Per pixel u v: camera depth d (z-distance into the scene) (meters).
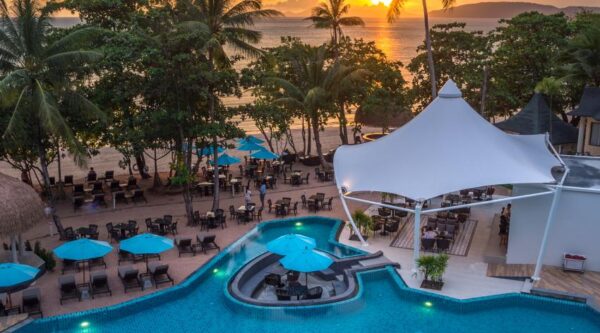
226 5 28.83
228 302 18.55
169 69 25.84
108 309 17.70
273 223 26.94
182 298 19.28
